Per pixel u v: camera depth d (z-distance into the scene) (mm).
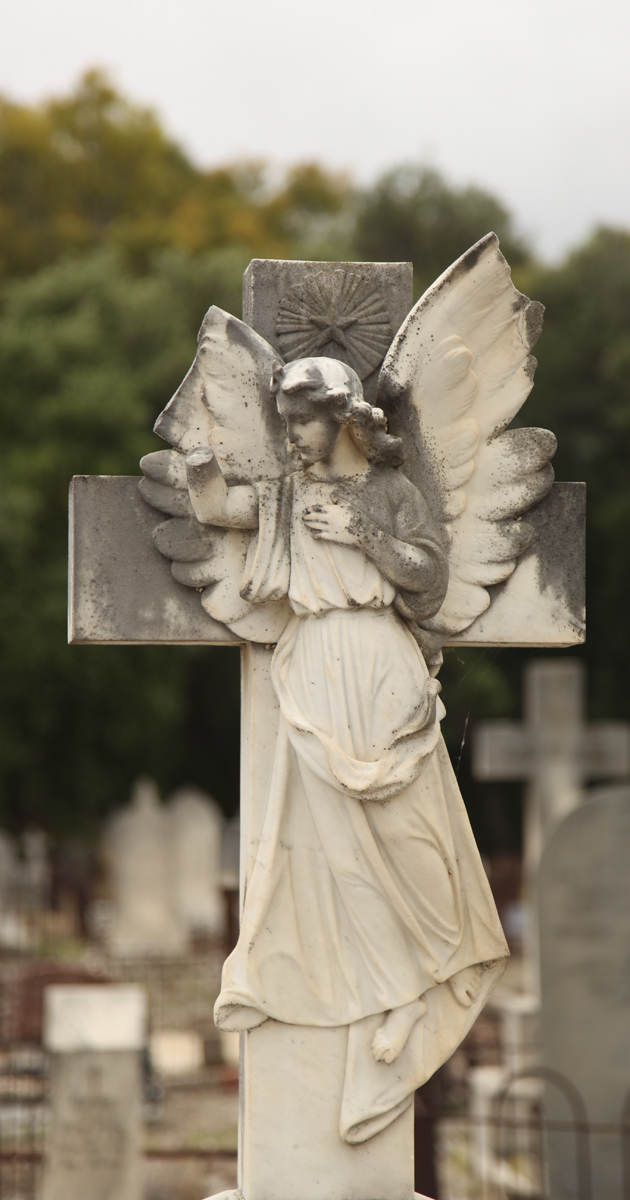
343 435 3607
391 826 3498
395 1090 3572
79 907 19641
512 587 3893
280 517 3643
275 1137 3592
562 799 13430
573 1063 7879
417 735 3508
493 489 3803
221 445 3684
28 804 21672
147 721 20781
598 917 7957
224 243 28250
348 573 3566
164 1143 9258
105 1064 7301
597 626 23484
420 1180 6523
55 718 20250
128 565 3734
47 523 20828
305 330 3828
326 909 3598
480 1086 8766
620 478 24406
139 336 22875
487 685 21828
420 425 3699
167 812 18141
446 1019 3625
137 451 21328
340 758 3455
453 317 3672
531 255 29375
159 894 17281
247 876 3736
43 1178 7438
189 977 14578
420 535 3586
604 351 24906
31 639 19703
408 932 3570
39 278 23906
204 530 3721
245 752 3863
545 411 25078
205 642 3799
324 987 3590
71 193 29312
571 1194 7613
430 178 29516
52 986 10062
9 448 21266
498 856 24281
